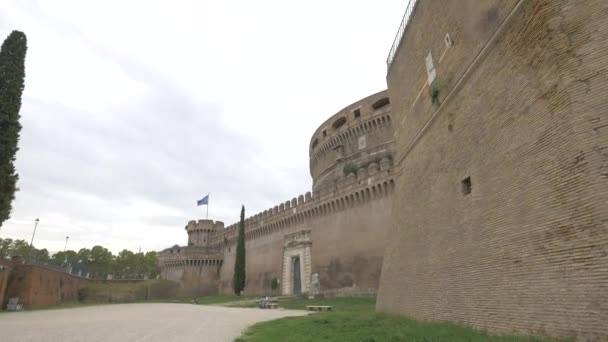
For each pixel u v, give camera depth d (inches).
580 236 310.3
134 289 2571.4
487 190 464.4
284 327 682.8
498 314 401.7
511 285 389.1
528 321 355.3
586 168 313.1
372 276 1542.8
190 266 3105.3
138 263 4579.2
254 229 2539.4
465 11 554.9
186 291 3002.0
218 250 3144.7
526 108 400.8
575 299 306.5
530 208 377.4
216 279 3061.0
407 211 754.2
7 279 1457.9
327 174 2465.6
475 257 468.1
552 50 362.0
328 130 2549.2
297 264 2023.9
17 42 1284.4
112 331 707.4
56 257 4330.7
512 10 433.4
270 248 2338.8
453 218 544.1
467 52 547.5
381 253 1535.4
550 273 338.0
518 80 418.6
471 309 456.8
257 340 542.6
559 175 341.7
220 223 3501.5
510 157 422.3
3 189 1168.8
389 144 2089.1
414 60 774.5
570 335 304.8
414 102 770.8
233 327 772.0
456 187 548.7
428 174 666.8
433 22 674.2
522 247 381.4
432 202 629.6
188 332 685.9
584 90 331.0
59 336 629.6
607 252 285.0
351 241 1696.6
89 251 4515.3
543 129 370.0
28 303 1467.8
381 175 1617.9
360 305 1259.2
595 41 336.2
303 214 2068.2
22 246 4089.6
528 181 385.4
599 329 280.1
